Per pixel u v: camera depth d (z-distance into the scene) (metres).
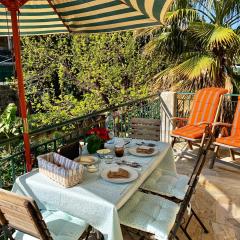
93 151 2.53
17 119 6.19
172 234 1.90
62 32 3.73
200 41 6.31
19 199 1.40
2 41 11.50
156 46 6.82
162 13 2.49
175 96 4.92
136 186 1.95
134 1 2.35
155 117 5.26
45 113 8.45
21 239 1.84
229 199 3.07
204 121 4.38
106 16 3.07
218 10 6.46
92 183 1.92
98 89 8.81
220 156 4.46
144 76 8.45
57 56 8.74
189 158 4.34
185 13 6.21
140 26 3.20
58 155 2.10
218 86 5.84
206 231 2.49
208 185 3.42
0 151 3.75
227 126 4.07
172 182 2.54
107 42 8.35
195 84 5.87
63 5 2.98
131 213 2.04
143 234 2.19
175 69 5.89
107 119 3.58
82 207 1.76
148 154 2.47
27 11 3.05
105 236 1.73
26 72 8.71
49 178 1.97
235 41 5.49
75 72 8.84
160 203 2.17
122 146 2.46
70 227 1.88
